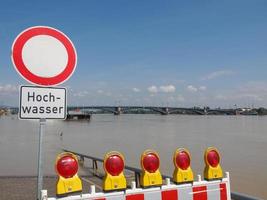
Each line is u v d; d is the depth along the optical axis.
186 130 119.69
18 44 4.33
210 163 4.59
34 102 4.45
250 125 169.50
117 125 162.12
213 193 4.55
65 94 4.60
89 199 3.92
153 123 193.38
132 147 58.50
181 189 4.36
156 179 4.23
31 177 13.62
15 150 47.88
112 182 4.03
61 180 3.82
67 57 4.56
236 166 35.84
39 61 4.43
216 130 120.94
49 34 4.48
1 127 135.12
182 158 4.42
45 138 77.25
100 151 51.03
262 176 28.98
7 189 11.09
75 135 89.62
